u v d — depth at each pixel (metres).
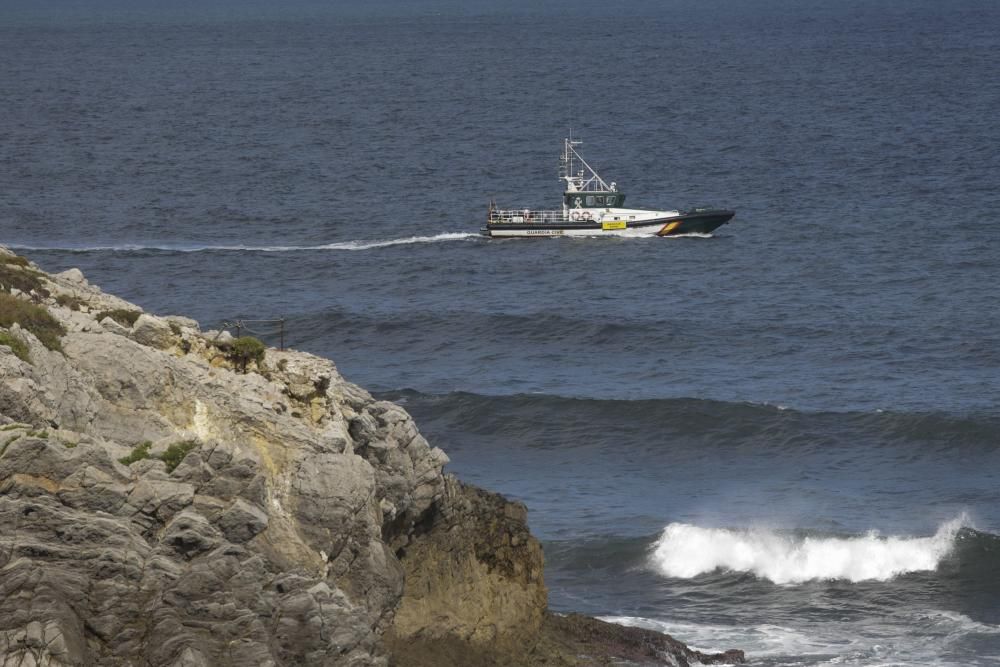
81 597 94.44
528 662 131.00
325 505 108.75
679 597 164.00
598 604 161.12
